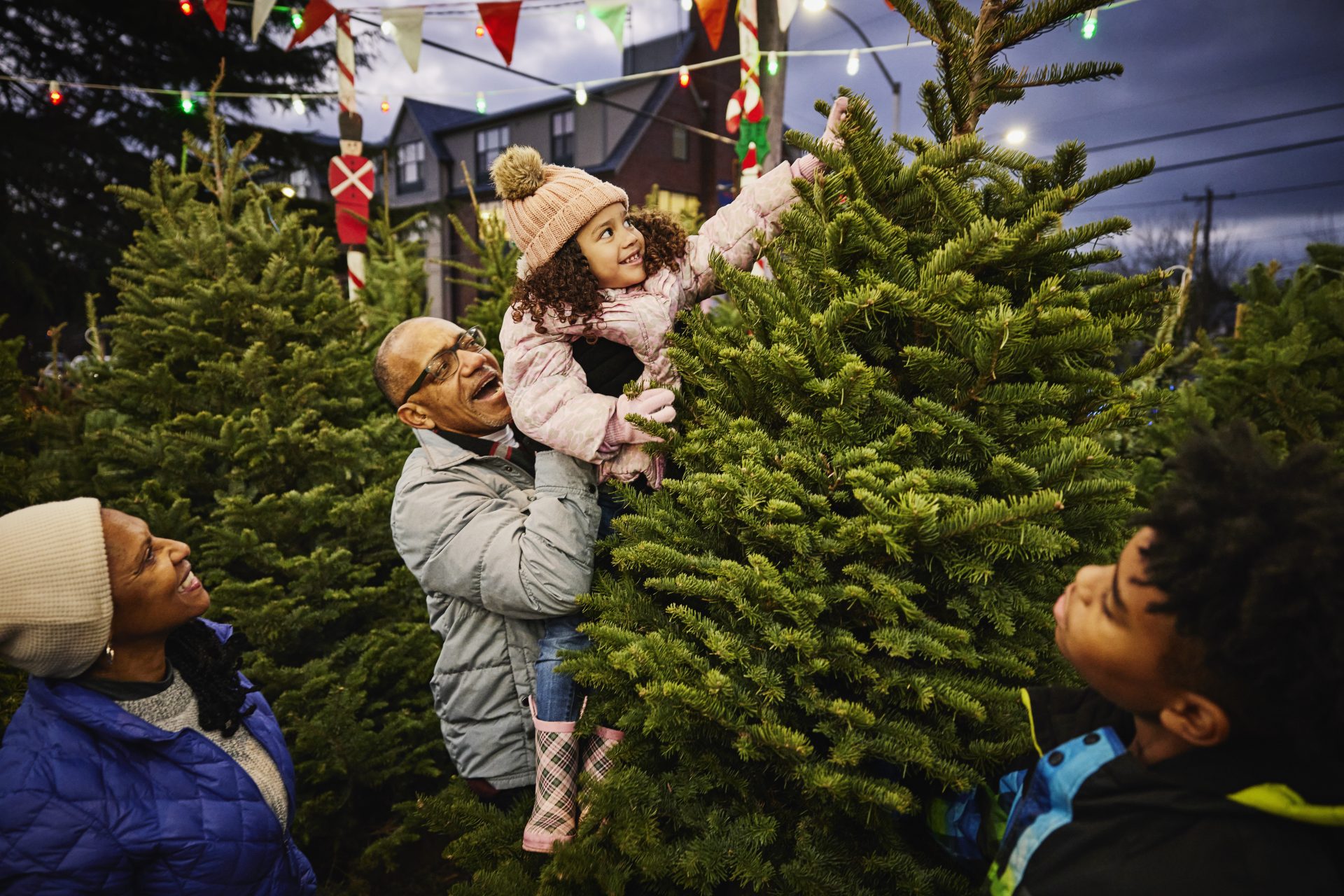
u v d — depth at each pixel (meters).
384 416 3.11
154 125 11.41
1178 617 0.77
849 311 1.17
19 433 3.03
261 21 3.52
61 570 1.25
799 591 1.19
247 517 2.55
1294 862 0.76
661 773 1.36
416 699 2.83
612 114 18.83
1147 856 0.84
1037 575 1.21
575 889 1.31
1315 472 0.76
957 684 1.15
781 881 1.19
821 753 1.28
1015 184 1.30
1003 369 1.14
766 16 5.66
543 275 1.40
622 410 1.40
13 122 11.05
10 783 1.25
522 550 1.46
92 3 10.85
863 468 1.17
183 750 1.40
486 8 3.53
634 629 1.37
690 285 1.56
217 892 1.40
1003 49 1.34
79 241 11.01
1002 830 1.14
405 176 23.59
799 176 1.42
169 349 2.90
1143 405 1.28
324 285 3.08
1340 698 0.69
